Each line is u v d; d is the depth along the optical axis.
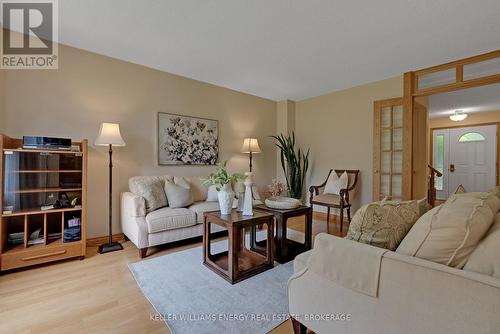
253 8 2.12
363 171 4.14
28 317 1.60
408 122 3.57
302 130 5.12
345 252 1.13
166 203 3.11
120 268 2.34
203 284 2.04
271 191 4.39
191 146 3.88
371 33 2.53
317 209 4.74
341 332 1.15
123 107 3.22
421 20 2.29
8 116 2.50
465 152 6.48
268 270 2.31
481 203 1.04
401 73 3.65
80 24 2.40
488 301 0.77
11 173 2.27
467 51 2.93
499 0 2.00
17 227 2.49
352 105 4.29
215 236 3.37
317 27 2.42
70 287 1.98
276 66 3.41
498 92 4.43
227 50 2.93
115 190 3.18
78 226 2.57
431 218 1.03
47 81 2.71
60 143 2.43
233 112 4.48
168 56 3.11
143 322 1.56
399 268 0.96
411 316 0.93
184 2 2.05
